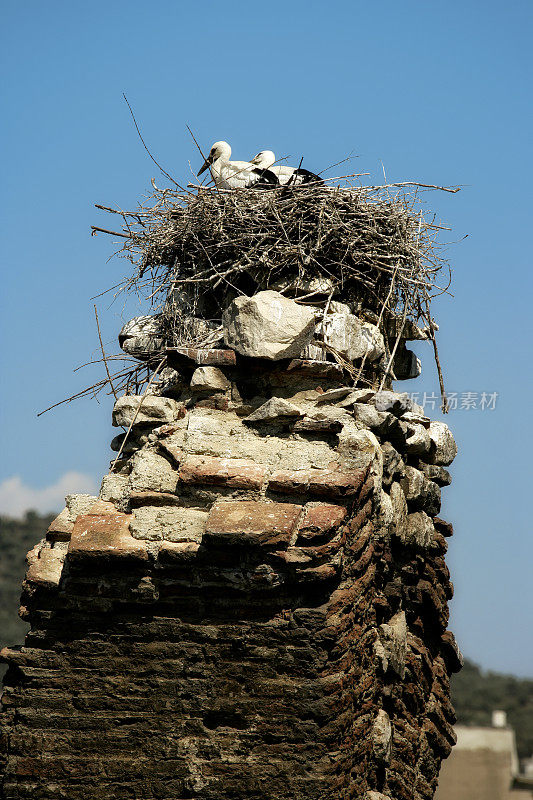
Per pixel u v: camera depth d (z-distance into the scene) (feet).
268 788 35.40
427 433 47.52
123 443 42.57
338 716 36.37
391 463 42.55
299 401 41.91
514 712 262.67
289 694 35.83
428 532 46.52
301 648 36.06
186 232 47.09
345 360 45.06
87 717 36.60
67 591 37.47
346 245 46.73
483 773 120.16
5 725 36.96
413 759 45.52
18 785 36.35
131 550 36.96
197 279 46.39
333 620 36.50
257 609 36.60
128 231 48.52
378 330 47.32
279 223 45.60
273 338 40.88
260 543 35.94
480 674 296.51
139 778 36.01
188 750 36.01
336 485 37.86
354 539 38.88
